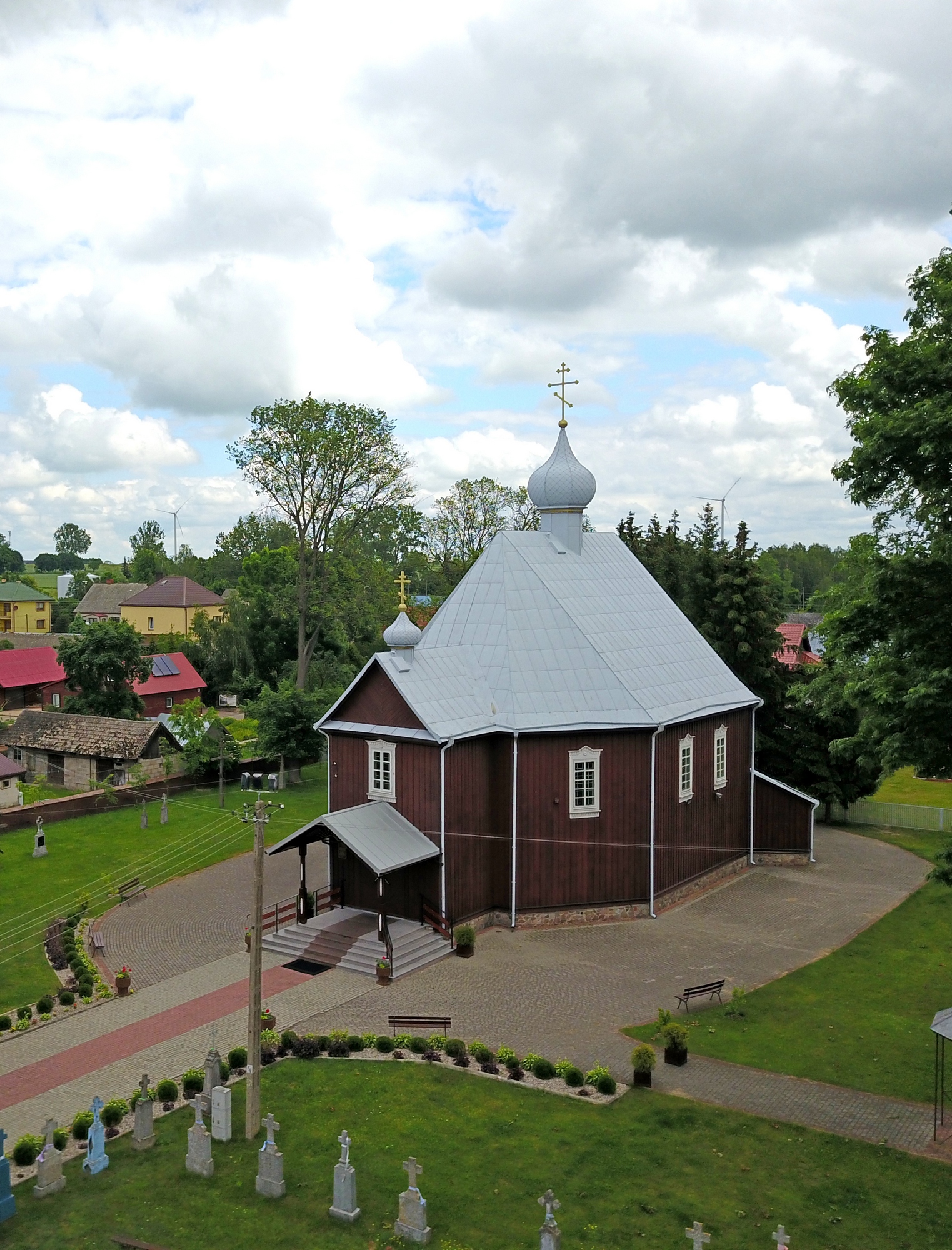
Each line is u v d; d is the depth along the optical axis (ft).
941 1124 80.94
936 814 183.52
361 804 130.21
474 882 127.65
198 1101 77.92
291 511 232.53
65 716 219.00
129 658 244.63
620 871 133.49
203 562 527.81
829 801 184.14
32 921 130.00
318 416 223.51
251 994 78.95
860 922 131.95
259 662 287.07
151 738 206.18
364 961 114.01
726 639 191.11
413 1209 66.18
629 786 133.80
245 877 150.20
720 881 151.94
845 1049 94.94
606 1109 83.15
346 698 131.95
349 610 237.45
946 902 140.46
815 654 351.25
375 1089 86.53
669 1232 66.49
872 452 78.64
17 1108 83.71
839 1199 70.33
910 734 80.64
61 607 523.29
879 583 79.51
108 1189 72.28
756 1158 75.82
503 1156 75.97
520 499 318.86
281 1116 82.07
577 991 108.99
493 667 135.85
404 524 247.70
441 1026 97.71
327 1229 67.41
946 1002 106.01
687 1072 90.12
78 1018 101.35
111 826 178.29
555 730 128.88
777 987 110.22
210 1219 68.54
